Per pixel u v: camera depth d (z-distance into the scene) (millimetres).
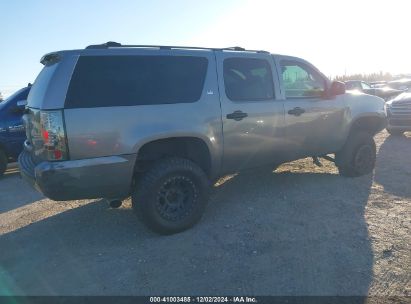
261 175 6773
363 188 5887
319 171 6984
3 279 3736
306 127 5613
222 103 4711
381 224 4492
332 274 3445
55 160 3832
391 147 9320
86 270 3787
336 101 5992
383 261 3645
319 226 4484
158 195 4277
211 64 4734
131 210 5434
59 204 6039
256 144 5078
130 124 4066
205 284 3383
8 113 8484
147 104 4195
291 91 5504
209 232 4441
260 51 5395
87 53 4027
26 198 6738
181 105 4395
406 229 4332
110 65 4105
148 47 4445
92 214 5395
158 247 4152
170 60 4461
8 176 8750
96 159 3918
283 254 3842
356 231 4312
